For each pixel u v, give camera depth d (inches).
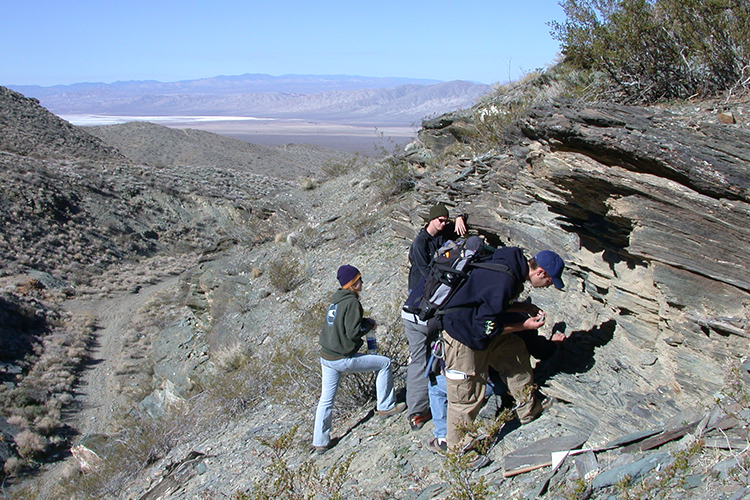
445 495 135.6
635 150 138.3
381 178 579.5
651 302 145.9
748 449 99.7
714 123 155.3
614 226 161.8
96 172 2018.9
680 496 99.6
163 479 264.2
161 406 491.2
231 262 633.6
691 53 209.8
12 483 554.9
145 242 1708.9
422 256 172.1
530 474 129.6
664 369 136.7
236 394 335.3
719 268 126.1
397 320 246.7
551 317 184.2
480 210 247.8
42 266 1344.7
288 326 429.1
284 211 877.8
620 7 239.3
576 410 144.5
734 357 120.7
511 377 148.3
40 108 3294.8
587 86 259.4
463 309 131.3
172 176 2197.3
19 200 1572.3
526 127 185.6
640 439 120.0
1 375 772.0
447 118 454.3
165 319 951.6
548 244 193.2
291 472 154.1
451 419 141.9
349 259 467.2
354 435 196.9
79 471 456.8
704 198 128.5
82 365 858.8
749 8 193.8
